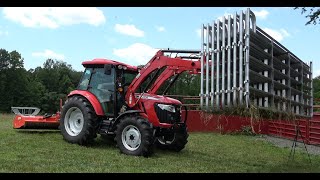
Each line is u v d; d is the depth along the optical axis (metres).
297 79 16.94
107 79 9.66
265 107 13.95
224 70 13.33
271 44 13.82
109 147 9.48
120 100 9.45
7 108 76.69
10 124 15.01
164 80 9.42
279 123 14.64
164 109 9.04
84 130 9.34
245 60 12.43
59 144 9.33
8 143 9.05
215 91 13.73
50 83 93.38
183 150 9.83
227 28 13.18
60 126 9.84
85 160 7.49
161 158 8.32
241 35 12.47
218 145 11.16
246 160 8.63
